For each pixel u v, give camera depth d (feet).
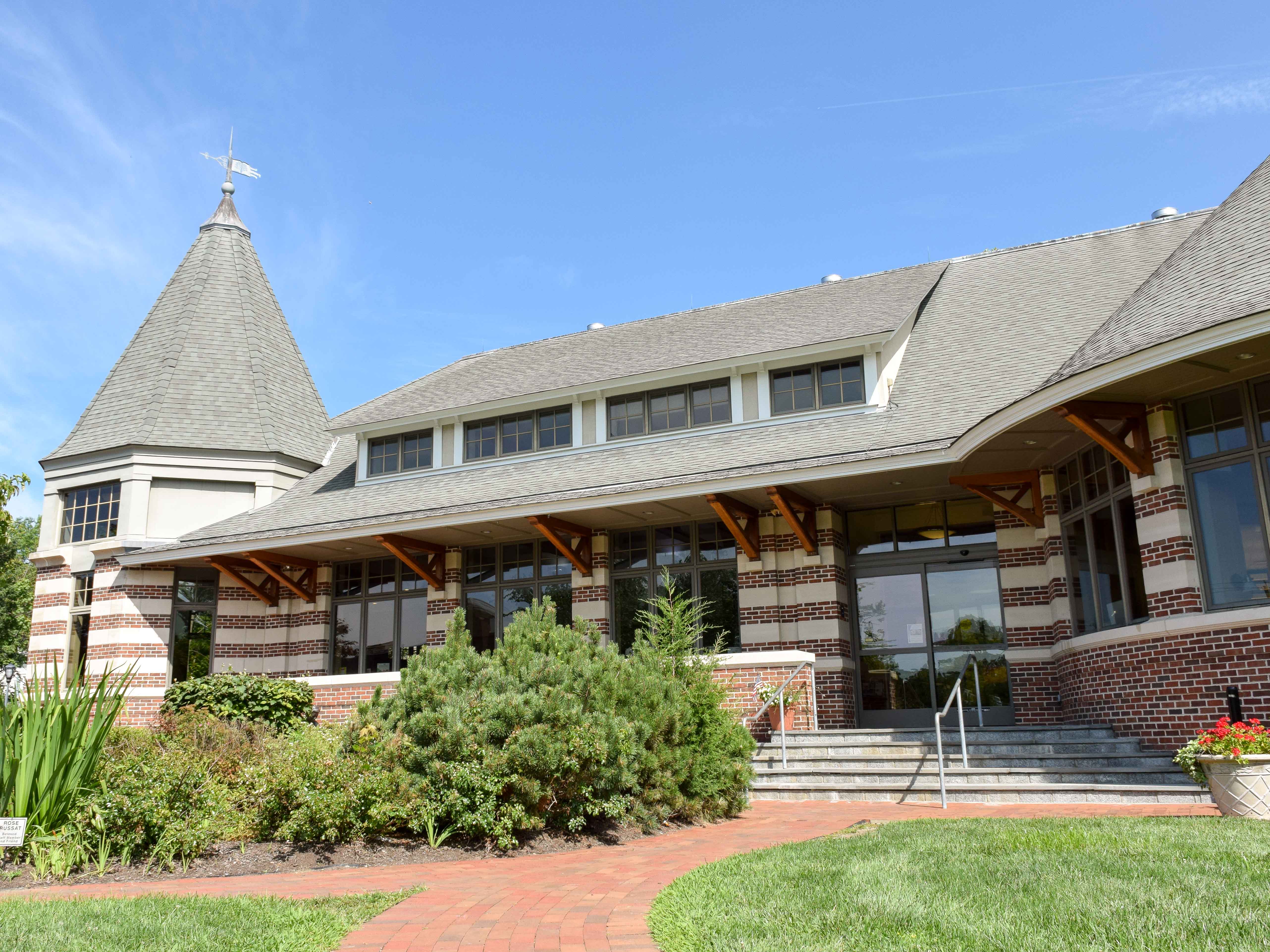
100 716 27.96
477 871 24.04
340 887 22.20
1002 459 43.37
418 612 61.77
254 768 28.94
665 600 41.27
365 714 29.91
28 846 25.00
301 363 79.00
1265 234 33.09
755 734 44.42
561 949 16.28
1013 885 18.39
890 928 15.98
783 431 51.47
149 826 25.62
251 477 68.59
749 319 62.90
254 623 65.41
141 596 63.52
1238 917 15.72
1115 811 29.96
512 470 58.49
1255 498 32.96
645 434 56.70
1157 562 35.32
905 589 50.78
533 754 27.12
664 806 30.71
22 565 129.08
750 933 16.14
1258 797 26.04
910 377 52.49
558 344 73.36
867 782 37.24
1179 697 34.50
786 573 51.26
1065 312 52.21
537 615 34.19
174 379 70.38
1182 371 32.94
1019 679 45.65
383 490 62.44
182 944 16.34
